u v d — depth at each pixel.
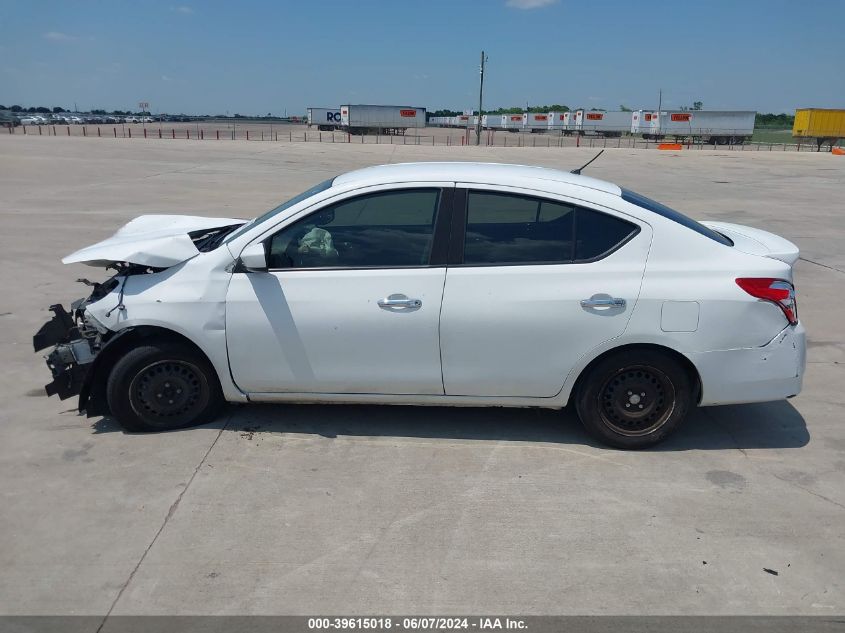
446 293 3.85
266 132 79.50
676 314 3.81
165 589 2.84
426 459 3.95
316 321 3.91
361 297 3.88
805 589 2.89
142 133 64.25
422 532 3.25
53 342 4.42
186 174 22.20
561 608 2.76
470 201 3.92
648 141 75.31
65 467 3.79
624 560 3.07
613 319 3.82
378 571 2.97
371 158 32.62
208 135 66.44
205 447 4.04
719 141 72.62
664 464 3.95
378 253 3.95
